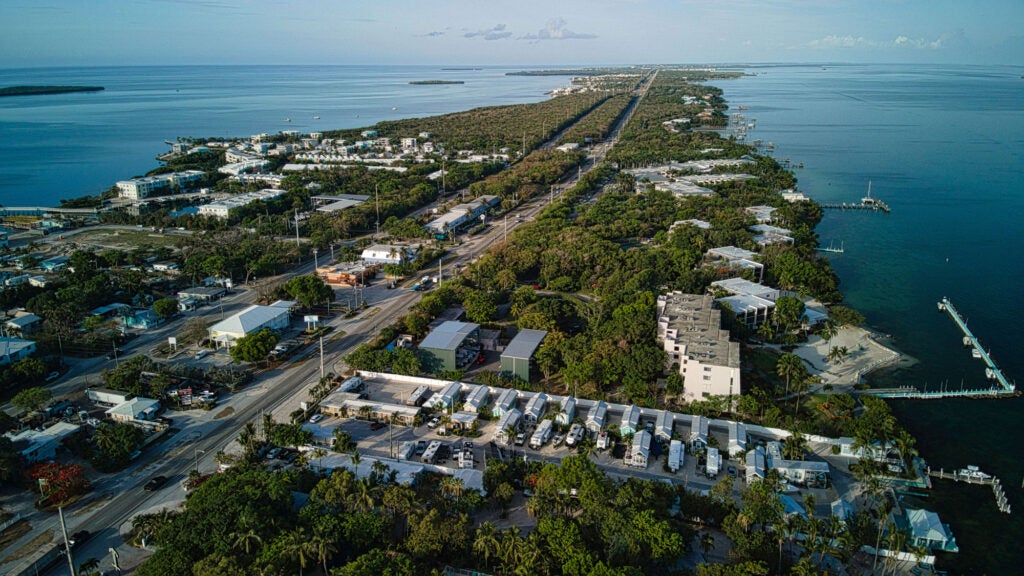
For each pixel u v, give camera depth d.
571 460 147.50
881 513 140.62
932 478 165.25
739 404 185.50
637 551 122.94
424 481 155.38
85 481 156.12
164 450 173.12
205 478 157.00
